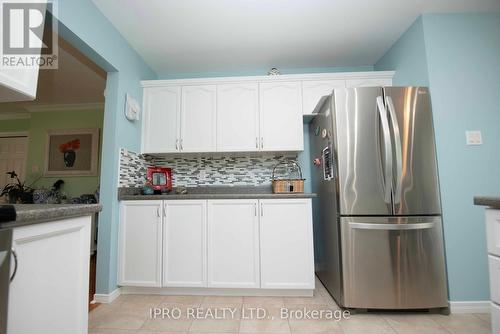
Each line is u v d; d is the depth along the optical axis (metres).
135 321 1.68
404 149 1.83
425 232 1.79
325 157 2.14
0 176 4.21
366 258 1.79
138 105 2.42
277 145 2.50
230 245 2.08
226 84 2.58
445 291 1.77
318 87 2.53
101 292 1.97
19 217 0.68
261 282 2.03
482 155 1.85
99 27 1.88
